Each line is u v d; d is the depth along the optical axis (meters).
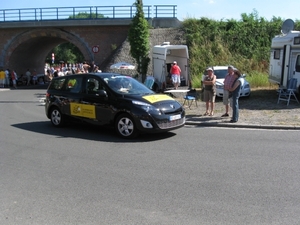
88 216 4.08
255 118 10.84
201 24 28.97
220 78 16.44
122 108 8.29
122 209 4.26
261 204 4.34
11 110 14.45
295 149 7.15
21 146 7.75
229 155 6.72
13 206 4.42
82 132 9.29
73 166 6.14
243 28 28.03
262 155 6.70
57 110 10.08
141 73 23.48
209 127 9.88
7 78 31.50
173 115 8.34
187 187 4.99
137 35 23.11
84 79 9.52
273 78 16.89
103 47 31.47
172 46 18.22
